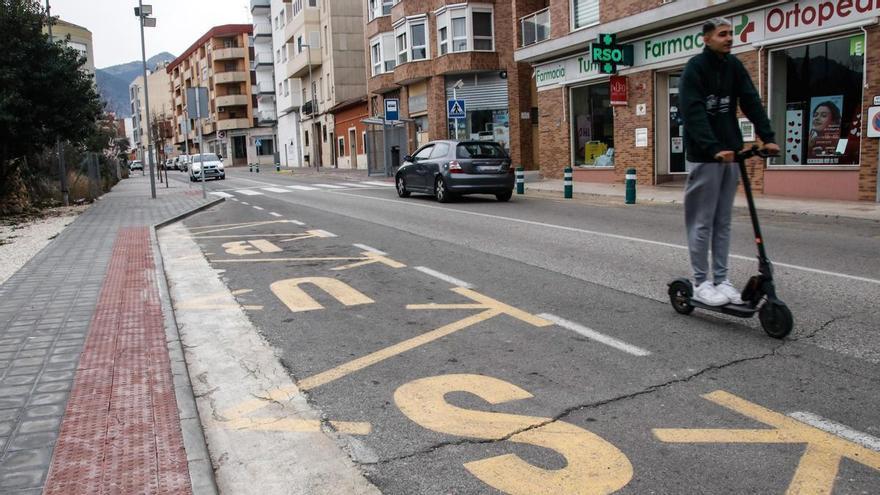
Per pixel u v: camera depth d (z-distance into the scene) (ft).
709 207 17.92
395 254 31.50
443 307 21.22
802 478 10.23
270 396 14.52
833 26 47.37
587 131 77.51
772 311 16.67
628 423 12.35
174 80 367.25
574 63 76.33
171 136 356.59
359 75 171.83
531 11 87.51
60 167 69.56
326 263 29.81
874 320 18.04
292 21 196.44
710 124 17.31
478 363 15.90
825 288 21.85
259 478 11.03
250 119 277.03
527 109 108.37
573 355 16.17
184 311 22.07
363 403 13.85
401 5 114.21
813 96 50.19
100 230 43.83
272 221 48.39
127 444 11.64
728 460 10.87
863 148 46.16
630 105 68.59
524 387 14.29
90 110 59.67
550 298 21.89
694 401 13.20
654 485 10.19
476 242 34.30
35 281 26.22
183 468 10.76
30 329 19.12
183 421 12.60
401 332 18.71
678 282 19.29
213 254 33.78
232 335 19.15
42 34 56.95
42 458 11.15
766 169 53.47
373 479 10.80
